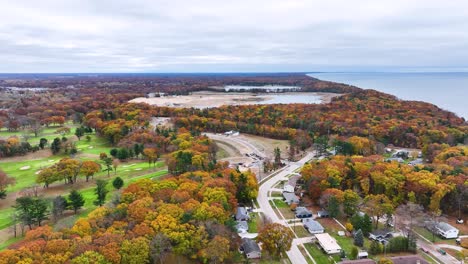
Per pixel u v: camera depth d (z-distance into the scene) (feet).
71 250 192.54
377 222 283.79
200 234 223.71
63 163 372.17
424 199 310.45
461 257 244.22
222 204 267.80
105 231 217.56
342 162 368.07
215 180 305.94
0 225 278.46
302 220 299.99
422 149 483.10
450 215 310.65
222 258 213.66
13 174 404.57
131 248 199.41
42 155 480.64
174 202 261.44
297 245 260.42
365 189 330.95
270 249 233.14
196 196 277.85
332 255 247.50
